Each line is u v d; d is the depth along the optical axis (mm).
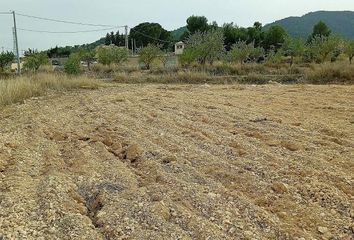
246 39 56312
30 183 5613
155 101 13242
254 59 38312
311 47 34938
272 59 33406
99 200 5172
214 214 4789
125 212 4754
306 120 9758
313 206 5023
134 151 7238
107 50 37250
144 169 6426
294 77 24656
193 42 37188
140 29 83812
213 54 34344
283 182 5762
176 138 8164
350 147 7371
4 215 4598
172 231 4320
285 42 36781
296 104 12352
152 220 4555
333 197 5211
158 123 9648
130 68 33062
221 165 6480
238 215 4781
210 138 8242
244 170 6250
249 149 7305
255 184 5711
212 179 5973
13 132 8781
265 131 8617
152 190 5453
